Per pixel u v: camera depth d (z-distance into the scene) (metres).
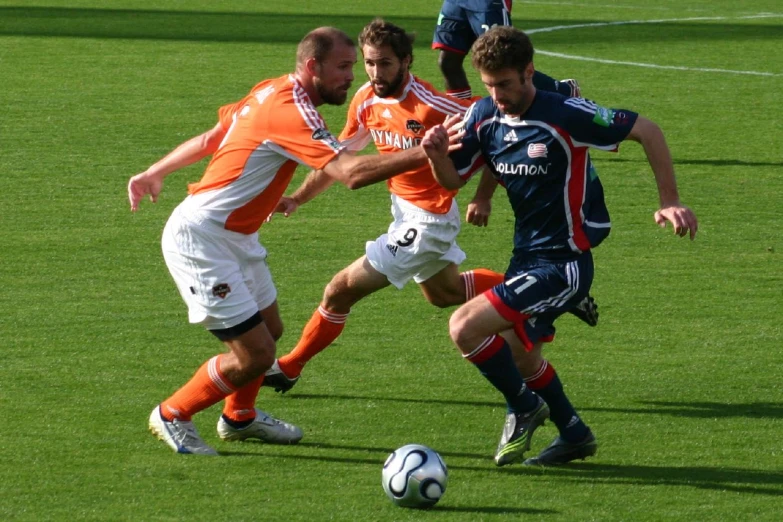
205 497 15.70
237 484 16.19
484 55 15.82
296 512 15.22
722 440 18.14
